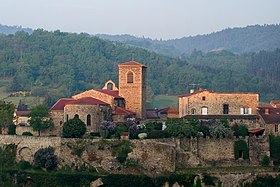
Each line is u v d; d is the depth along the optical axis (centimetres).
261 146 17650
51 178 16225
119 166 16525
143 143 16662
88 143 16738
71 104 18200
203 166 17088
